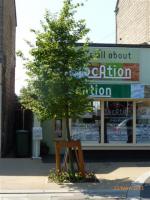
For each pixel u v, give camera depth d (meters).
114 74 18.50
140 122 18.95
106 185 12.25
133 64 18.62
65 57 12.76
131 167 15.38
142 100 18.81
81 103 12.80
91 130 18.73
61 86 12.63
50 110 12.83
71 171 12.95
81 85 12.88
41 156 17.84
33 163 15.97
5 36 19.16
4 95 18.67
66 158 13.38
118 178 13.29
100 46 18.45
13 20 23.98
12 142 23.17
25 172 14.16
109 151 18.75
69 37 12.82
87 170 14.52
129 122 18.92
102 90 18.19
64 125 18.73
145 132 18.97
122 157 17.97
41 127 17.98
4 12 18.59
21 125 25.16
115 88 18.23
